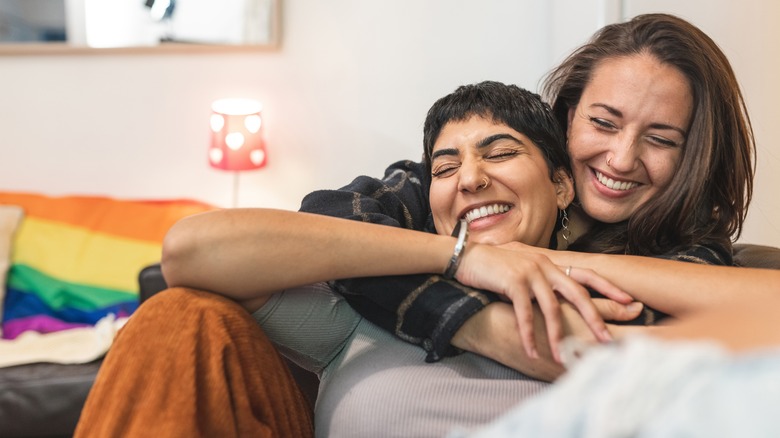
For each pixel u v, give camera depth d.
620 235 1.63
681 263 1.38
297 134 4.42
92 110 4.37
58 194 4.41
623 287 1.36
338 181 4.46
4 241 3.94
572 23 3.67
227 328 1.24
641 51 1.55
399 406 1.27
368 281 1.35
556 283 1.29
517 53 4.33
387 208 1.58
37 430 3.04
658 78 1.52
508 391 1.29
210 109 4.38
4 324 3.72
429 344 1.34
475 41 4.33
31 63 4.32
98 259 3.98
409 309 1.33
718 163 1.60
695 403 0.45
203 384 1.20
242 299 1.33
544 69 4.32
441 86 4.38
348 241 1.31
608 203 1.59
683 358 0.47
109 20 4.30
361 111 4.41
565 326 1.28
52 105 4.36
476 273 1.31
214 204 4.42
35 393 3.03
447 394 1.28
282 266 1.28
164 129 4.39
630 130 1.53
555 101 1.67
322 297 1.39
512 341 1.30
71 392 3.05
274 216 1.30
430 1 4.32
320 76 4.38
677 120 1.53
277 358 1.32
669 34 1.54
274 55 4.37
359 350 1.39
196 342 1.21
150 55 4.34
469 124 1.48
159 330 1.21
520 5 4.29
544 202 1.49
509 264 1.29
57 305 3.82
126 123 4.38
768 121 3.37
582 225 1.68
